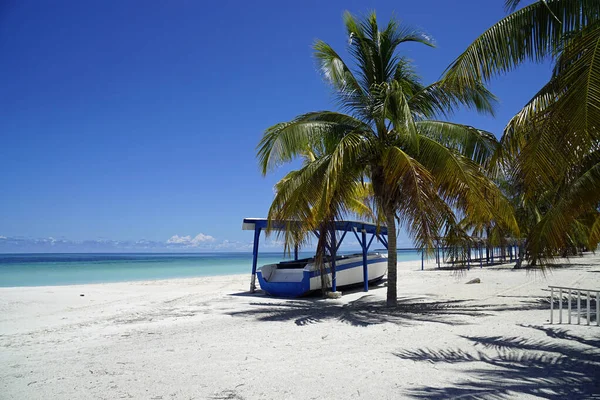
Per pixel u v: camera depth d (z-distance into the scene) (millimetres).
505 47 5965
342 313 10828
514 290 15586
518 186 6598
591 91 4469
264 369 5555
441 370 5316
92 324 9797
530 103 5547
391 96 10438
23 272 34656
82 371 5656
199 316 10820
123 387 4914
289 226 11258
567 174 6320
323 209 9547
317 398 4395
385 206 11586
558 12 5676
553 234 6621
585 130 4531
